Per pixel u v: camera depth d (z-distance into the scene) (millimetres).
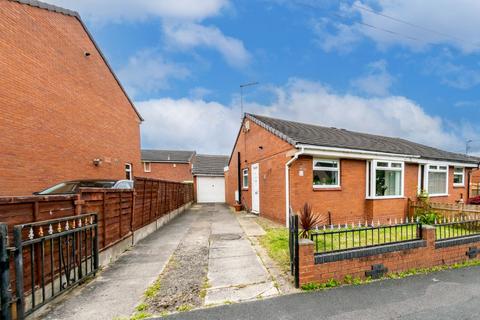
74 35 10109
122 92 14344
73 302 3541
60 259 3582
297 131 11109
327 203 9523
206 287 4016
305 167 9211
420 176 12039
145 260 5418
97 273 4660
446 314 3279
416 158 11242
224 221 10742
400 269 4672
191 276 4477
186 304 3490
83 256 4332
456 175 14234
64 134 9453
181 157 33969
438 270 4898
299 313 3258
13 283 2920
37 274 3326
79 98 10422
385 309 3383
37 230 3330
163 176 31688
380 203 10281
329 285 4043
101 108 12141
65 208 3971
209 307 3406
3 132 6965
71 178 9836
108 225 5355
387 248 4566
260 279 4297
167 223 10492
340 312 3289
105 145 12508
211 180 24906
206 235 7855
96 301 3574
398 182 11094
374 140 13406
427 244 4969
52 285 3467
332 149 9078
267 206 11250
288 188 9102
